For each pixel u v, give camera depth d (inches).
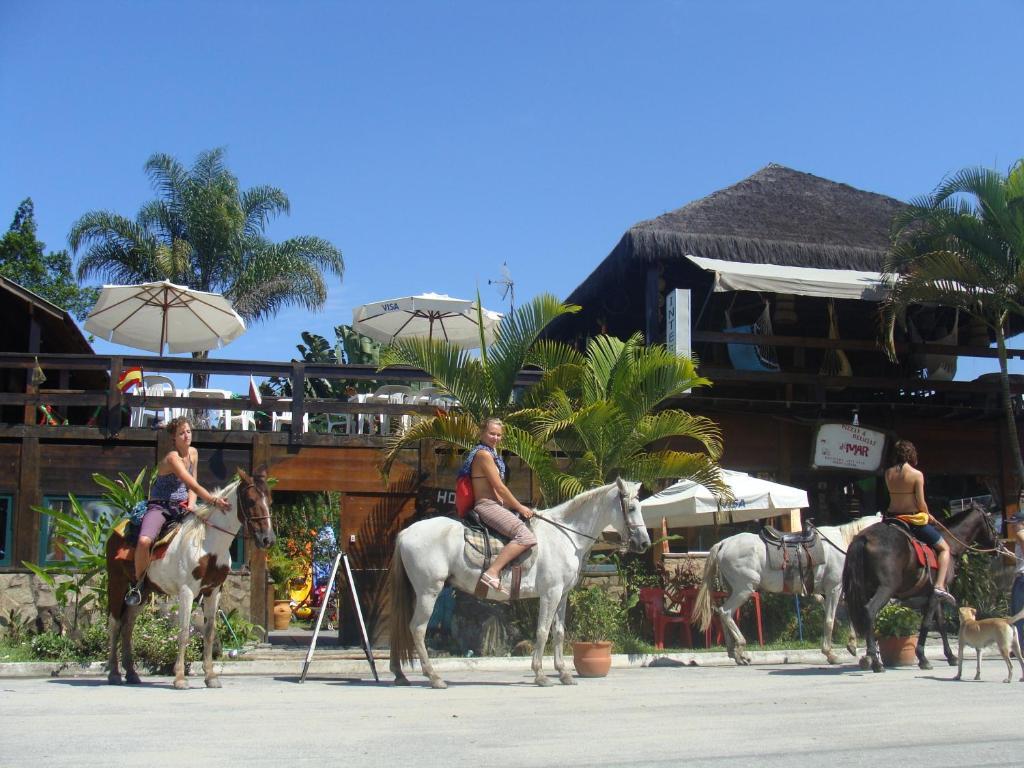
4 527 600.4
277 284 1294.3
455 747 264.7
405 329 828.0
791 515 660.1
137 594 398.3
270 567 855.1
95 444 613.3
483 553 415.2
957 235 684.7
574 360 609.9
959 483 832.3
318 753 255.0
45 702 350.3
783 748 266.1
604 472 575.2
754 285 677.3
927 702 361.4
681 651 568.1
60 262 1465.3
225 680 440.5
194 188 1325.0
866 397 839.1
